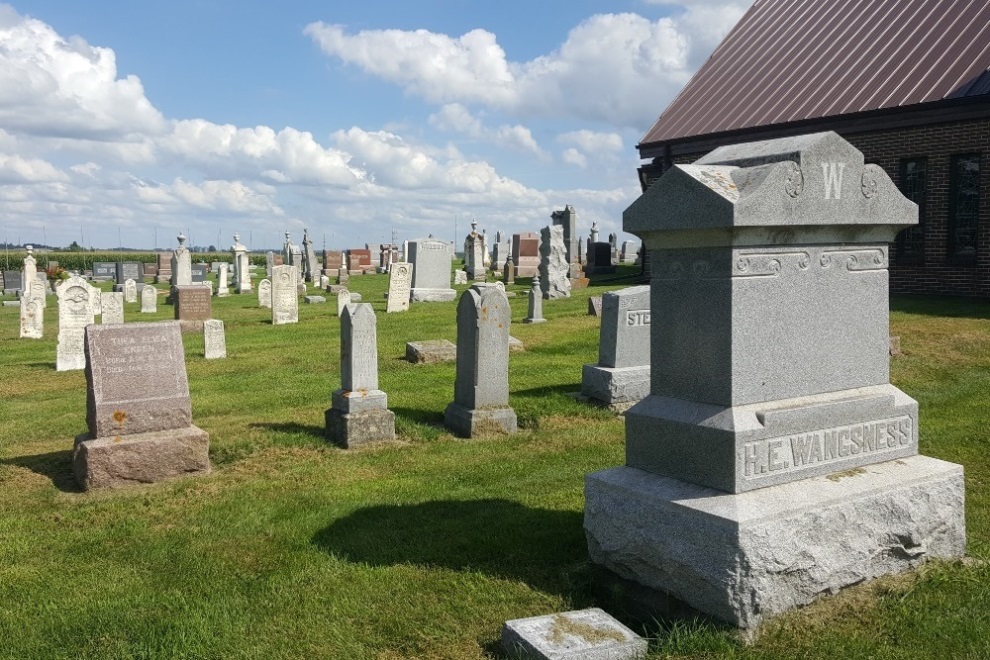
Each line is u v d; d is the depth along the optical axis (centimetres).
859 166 526
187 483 832
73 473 874
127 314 2928
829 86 2458
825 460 514
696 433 495
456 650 463
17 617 521
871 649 431
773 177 479
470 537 640
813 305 521
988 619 460
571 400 1204
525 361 1564
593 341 1767
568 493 756
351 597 537
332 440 1016
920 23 2470
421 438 1025
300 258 5306
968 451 854
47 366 1805
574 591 529
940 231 2109
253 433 1040
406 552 616
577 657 420
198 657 464
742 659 423
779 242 500
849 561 488
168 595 550
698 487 494
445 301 2975
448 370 1517
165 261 5434
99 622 510
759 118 2538
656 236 524
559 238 2777
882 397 545
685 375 517
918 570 521
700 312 503
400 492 788
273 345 1991
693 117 2816
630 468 545
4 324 2769
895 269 2209
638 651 433
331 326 2358
